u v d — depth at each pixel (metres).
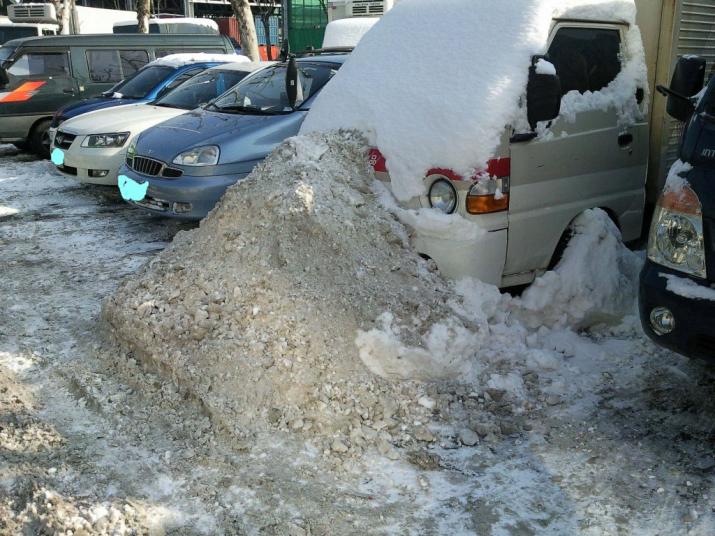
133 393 3.96
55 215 8.20
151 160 6.77
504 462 3.38
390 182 4.59
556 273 4.57
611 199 5.00
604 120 4.86
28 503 3.00
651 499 3.09
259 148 6.62
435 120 4.39
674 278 3.43
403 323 3.91
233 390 3.72
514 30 4.52
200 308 4.11
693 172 3.45
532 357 4.11
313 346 3.81
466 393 3.83
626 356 4.28
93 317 5.10
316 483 3.22
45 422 3.70
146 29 18.12
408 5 5.36
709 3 5.62
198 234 4.80
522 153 4.33
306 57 7.99
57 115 10.28
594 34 4.96
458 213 4.26
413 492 3.17
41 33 19.47
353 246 4.20
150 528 2.92
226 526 2.95
